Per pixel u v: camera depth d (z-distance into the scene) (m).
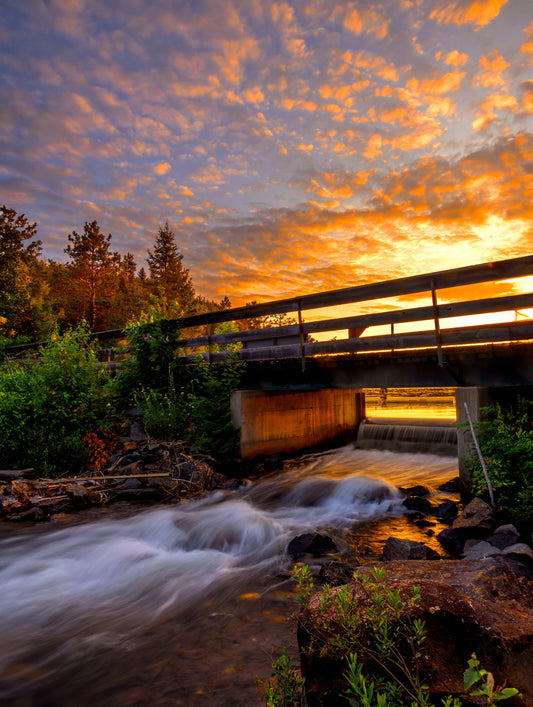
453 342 8.42
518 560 4.98
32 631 4.18
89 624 4.29
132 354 13.31
